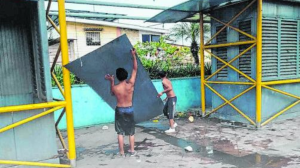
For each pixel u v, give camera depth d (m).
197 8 6.27
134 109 5.02
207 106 8.66
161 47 8.38
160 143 5.02
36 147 3.65
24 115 3.53
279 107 6.28
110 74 4.37
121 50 4.03
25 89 4.20
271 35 5.93
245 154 4.21
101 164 4.04
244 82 5.98
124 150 4.70
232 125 6.12
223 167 3.74
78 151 4.75
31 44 4.01
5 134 3.41
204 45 7.02
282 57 6.20
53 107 3.73
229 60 6.43
